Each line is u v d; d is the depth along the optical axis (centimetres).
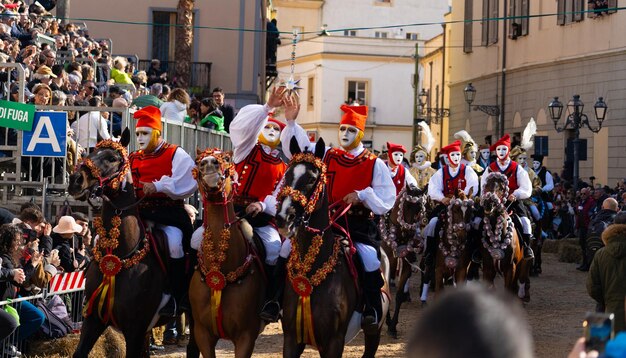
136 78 3500
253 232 1341
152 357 1764
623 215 1521
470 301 432
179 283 1381
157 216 1402
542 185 3375
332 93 10381
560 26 5725
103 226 1320
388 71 10444
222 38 5503
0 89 2198
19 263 1548
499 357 421
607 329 489
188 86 4647
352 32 10975
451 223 2116
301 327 1230
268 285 1329
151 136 1405
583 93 5453
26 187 2011
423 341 430
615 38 5169
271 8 8394
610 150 5147
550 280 3212
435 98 8544
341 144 1363
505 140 2392
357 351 1902
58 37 3130
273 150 1427
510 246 2183
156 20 5541
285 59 10875
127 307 1307
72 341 1630
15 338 1571
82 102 2358
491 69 6656
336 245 1252
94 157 1294
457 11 7381
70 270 1788
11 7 2923
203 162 1234
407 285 2517
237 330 1285
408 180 2384
